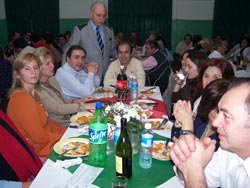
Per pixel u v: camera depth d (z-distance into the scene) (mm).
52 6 8719
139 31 8781
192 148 854
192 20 8672
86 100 2422
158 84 3807
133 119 1510
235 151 899
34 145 1779
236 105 798
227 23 8547
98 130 1270
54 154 1403
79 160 1309
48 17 8812
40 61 2160
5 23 9062
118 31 8789
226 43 7238
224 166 1111
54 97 2357
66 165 1271
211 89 1352
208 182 1169
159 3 8539
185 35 8117
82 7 8727
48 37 6273
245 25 8492
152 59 3797
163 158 1337
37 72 1862
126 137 1192
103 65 3775
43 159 1738
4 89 3670
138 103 2307
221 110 849
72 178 1175
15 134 1424
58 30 8914
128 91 2586
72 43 3611
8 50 5336
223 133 848
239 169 1025
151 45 4453
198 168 846
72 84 2656
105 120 1438
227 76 1846
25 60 1794
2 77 3658
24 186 1304
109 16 8703
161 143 1516
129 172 1188
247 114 785
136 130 1418
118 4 8602
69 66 2748
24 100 1714
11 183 1303
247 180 996
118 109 1680
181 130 1398
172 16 8680
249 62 5281
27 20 8891
